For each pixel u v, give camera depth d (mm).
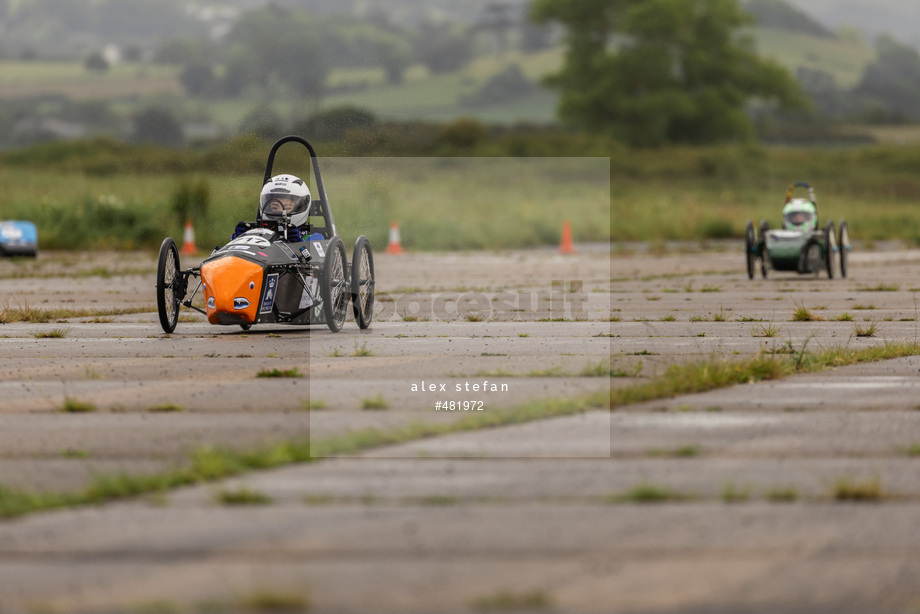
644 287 64250
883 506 16406
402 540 14898
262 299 39062
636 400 25266
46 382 28953
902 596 12820
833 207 147500
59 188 137125
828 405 24719
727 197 165250
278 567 13875
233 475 18453
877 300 54406
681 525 15492
